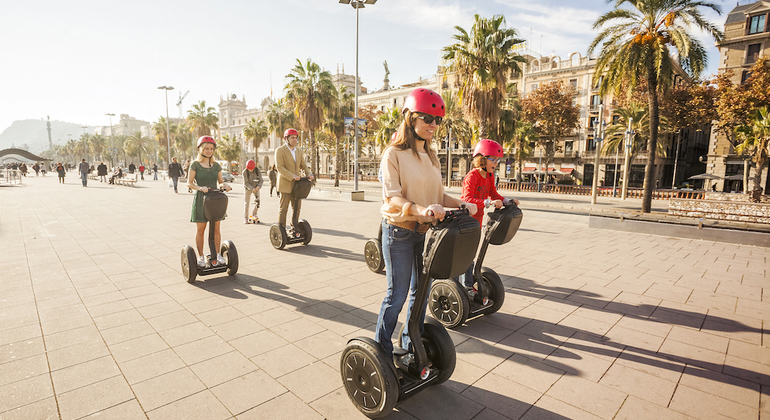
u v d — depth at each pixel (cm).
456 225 201
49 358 293
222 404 241
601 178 4266
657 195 2659
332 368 286
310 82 2848
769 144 1783
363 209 1302
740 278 527
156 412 232
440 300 368
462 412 239
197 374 275
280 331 345
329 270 541
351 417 231
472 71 1712
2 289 448
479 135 1775
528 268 573
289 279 498
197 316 376
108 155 10362
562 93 3862
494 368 291
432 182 229
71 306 398
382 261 510
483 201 351
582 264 599
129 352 304
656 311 406
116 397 246
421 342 236
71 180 3109
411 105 216
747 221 1034
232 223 970
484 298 373
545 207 1848
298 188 629
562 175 4428
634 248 725
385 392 214
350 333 344
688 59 1317
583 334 351
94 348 310
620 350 321
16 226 886
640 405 246
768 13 3047
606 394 259
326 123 3266
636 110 2962
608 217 955
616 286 489
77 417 226
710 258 646
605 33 1411
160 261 579
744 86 2417
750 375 284
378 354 219
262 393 254
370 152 5606
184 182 2800
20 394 247
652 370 290
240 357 299
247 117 8225
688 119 3025
